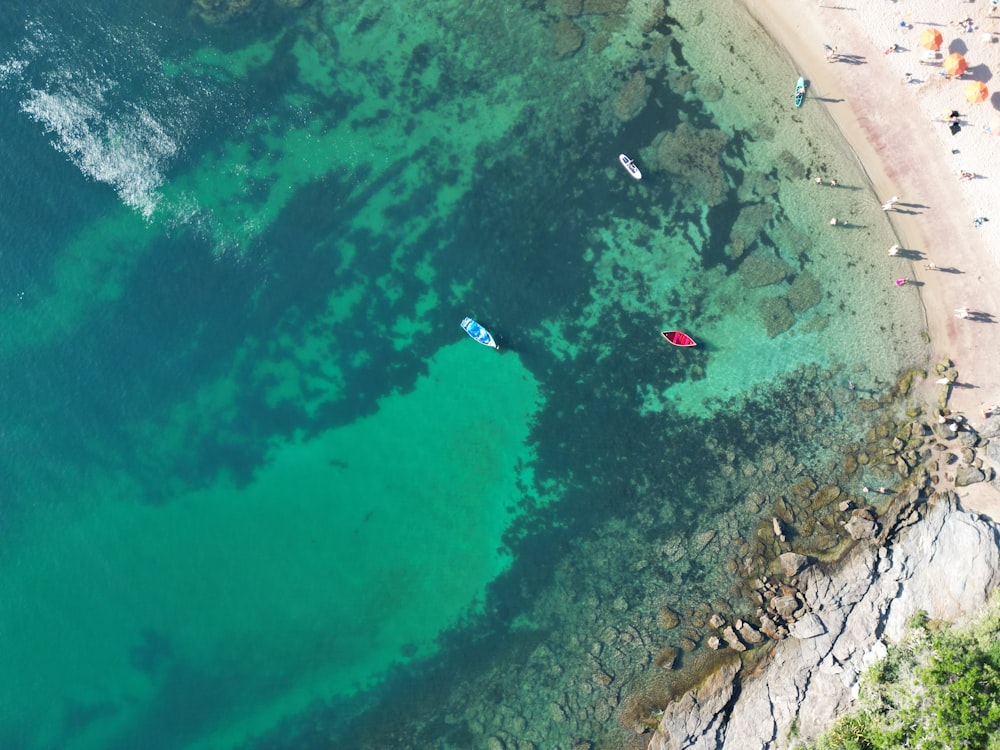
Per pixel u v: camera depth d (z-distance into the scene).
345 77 26.62
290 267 26.84
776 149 25.25
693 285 25.64
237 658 27.02
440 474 26.77
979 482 24.53
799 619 24.75
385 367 26.84
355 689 26.69
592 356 26.06
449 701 26.25
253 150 26.80
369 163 26.55
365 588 26.89
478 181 26.25
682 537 25.70
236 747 26.75
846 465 25.14
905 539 24.66
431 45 26.41
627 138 25.69
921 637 23.52
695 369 25.77
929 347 24.95
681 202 25.53
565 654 25.88
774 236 25.34
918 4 24.73
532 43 26.06
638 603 25.75
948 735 21.38
